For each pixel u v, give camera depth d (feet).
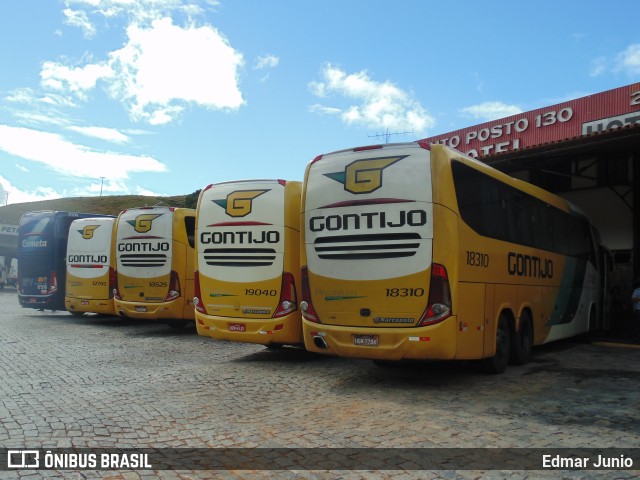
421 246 24.03
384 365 31.55
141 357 33.94
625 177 53.01
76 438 17.63
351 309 25.26
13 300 90.79
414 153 24.80
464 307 24.63
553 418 20.12
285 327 31.65
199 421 19.77
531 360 33.63
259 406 22.02
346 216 25.71
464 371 29.48
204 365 31.32
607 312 49.98
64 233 59.67
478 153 66.13
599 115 56.49
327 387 25.59
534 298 33.27
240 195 33.27
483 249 26.84
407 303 24.09
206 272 33.88
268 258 32.24
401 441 17.51
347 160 26.14
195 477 14.65
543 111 60.90
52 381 26.18
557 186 58.29
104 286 51.78
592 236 46.50
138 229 46.09
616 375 28.55
